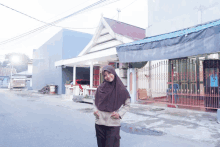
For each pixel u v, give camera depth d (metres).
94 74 16.73
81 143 3.85
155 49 7.47
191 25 8.62
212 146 3.64
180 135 4.34
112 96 2.22
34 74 28.81
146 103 9.55
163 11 10.00
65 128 5.05
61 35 19.67
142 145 3.73
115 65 11.91
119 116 2.18
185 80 10.34
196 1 8.47
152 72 11.28
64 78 19.25
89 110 8.16
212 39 5.63
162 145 3.72
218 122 5.46
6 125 5.36
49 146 3.68
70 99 12.69
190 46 6.25
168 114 6.81
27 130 4.84
